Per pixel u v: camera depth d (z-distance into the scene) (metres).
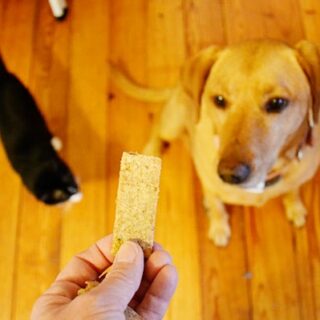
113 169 0.67
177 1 0.77
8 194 0.67
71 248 0.64
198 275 0.61
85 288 0.31
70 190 0.63
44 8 0.78
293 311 0.59
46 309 0.31
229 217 0.63
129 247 0.29
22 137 0.64
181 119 0.58
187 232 0.63
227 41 0.74
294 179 0.53
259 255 0.62
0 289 0.62
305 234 0.62
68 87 0.73
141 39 0.75
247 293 0.60
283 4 0.75
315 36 0.73
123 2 0.77
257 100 0.45
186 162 0.66
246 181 0.46
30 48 0.75
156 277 0.33
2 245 0.64
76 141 0.69
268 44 0.46
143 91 0.68
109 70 0.72
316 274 0.60
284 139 0.47
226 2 0.76
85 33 0.76
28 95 0.66
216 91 0.47
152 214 0.29
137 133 0.69
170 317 0.60
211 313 0.59
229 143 0.45
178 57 0.73
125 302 0.29
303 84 0.46
